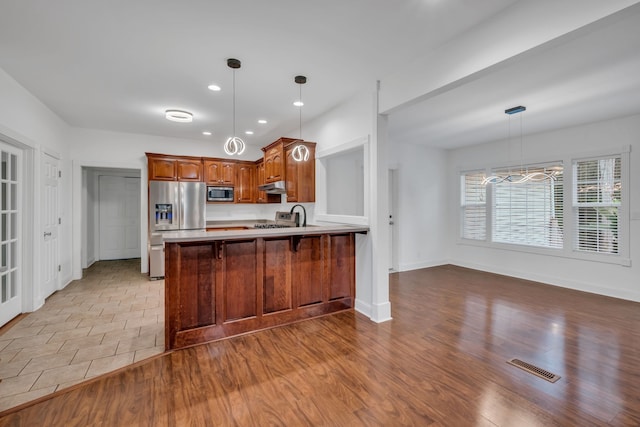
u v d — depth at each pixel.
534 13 1.86
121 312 3.49
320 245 3.39
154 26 2.23
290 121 4.54
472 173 6.07
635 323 3.17
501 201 5.57
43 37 2.36
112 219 7.00
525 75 2.86
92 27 2.24
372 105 3.25
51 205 4.11
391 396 1.95
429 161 6.16
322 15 2.11
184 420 1.73
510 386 2.06
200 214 5.25
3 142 3.12
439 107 3.73
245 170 5.93
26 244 3.46
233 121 4.57
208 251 2.77
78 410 1.81
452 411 1.80
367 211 3.38
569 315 3.41
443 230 6.40
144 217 5.42
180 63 2.79
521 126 4.58
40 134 3.72
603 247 4.30
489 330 3.00
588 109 3.79
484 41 2.16
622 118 4.10
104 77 3.06
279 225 4.61
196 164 5.45
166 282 2.59
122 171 6.77
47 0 1.93
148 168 5.07
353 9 2.04
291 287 3.21
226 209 6.16
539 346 2.65
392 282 4.91
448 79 2.44
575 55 2.48
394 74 2.99
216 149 6.03
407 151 5.81
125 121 4.59
